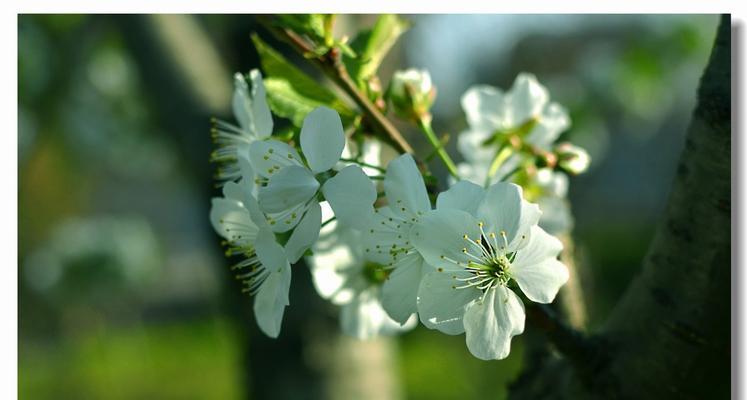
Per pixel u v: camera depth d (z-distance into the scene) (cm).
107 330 259
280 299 47
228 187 48
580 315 55
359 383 74
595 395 50
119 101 147
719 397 49
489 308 47
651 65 146
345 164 49
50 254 192
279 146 48
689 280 49
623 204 357
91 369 210
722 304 49
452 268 46
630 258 317
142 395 247
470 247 46
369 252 47
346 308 52
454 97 191
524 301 48
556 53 230
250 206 47
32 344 222
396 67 96
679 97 186
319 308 73
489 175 54
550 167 53
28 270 192
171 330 318
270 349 74
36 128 120
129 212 441
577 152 54
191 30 80
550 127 55
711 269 49
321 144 47
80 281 190
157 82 77
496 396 152
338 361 73
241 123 50
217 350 286
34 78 114
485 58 236
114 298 201
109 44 133
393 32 51
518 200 46
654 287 50
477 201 47
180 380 259
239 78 50
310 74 67
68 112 146
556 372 52
